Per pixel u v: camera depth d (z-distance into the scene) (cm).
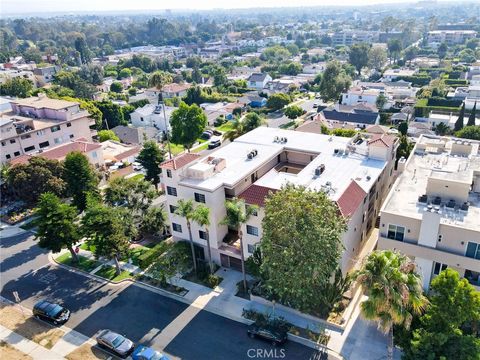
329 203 3822
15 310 4488
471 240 3609
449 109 12438
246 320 4134
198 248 5125
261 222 4262
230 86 17438
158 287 4728
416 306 2945
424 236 3791
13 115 8938
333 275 4206
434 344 3123
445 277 3194
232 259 4925
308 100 15750
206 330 4034
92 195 5925
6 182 6775
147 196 5825
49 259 5481
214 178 4941
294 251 3634
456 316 3120
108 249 4756
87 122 9238
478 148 5425
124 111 13050
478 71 17525
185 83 18812
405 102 13750
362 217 4919
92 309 4441
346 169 5169
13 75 15938
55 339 4022
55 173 6569
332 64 14562
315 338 3809
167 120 12019
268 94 16000
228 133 8088
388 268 2897
